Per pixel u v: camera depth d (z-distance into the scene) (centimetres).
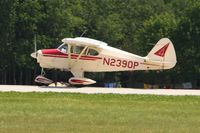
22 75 18250
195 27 18000
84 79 8812
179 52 17950
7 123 4888
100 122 5034
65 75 17062
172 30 18350
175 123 5062
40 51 8975
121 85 19425
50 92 7325
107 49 8994
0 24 17025
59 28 17738
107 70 9050
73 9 19588
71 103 6356
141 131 4597
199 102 6781
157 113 5712
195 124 5022
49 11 17575
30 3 17262
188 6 19275
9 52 17138
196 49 17875
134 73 19100
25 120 5059
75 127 4731
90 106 6147
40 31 17550
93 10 19938
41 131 4516
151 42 18775
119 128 4722
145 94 7444
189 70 17862
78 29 19075
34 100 6550
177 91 8369
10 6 17000
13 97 6831
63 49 8981
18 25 17275
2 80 17562
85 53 8956
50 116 5328
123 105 6325
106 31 19562
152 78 18675
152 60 9006
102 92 7712
